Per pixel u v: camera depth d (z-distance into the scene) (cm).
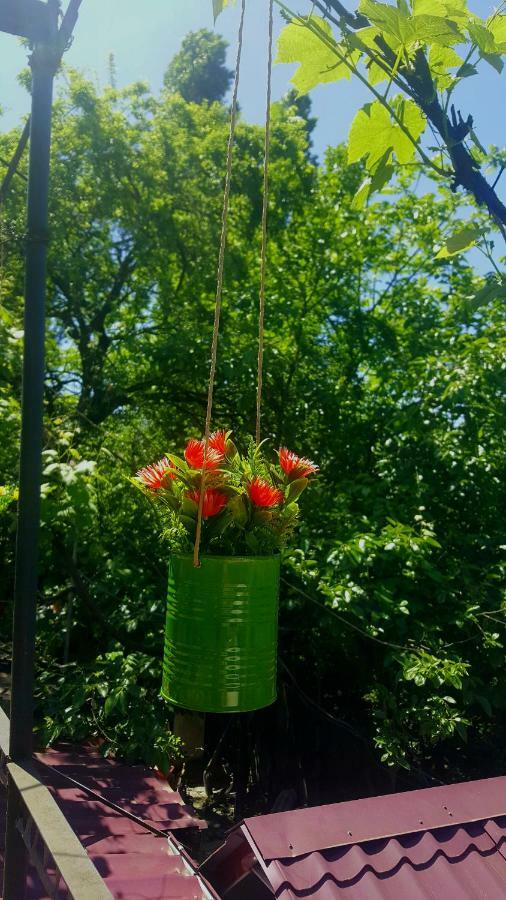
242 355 612
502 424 520
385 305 742
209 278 736
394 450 579
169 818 345
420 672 436
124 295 760
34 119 153
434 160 103
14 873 146
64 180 693
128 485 543
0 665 567
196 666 125
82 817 331
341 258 741
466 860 232
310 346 704
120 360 727
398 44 97
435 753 585
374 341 695
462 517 566
